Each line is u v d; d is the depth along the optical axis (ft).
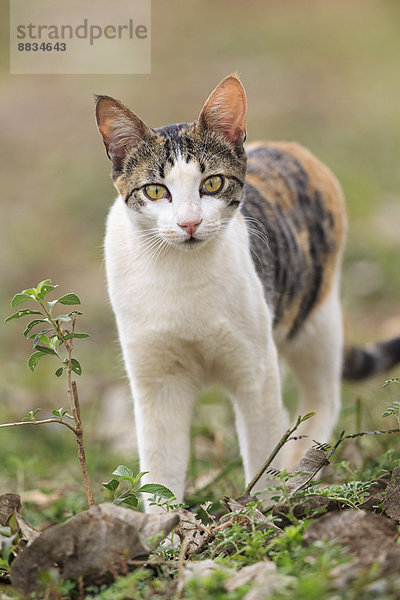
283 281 25.63
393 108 75.10
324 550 14.49
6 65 95.50
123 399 35.58
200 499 23.45
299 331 28.25
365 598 13.12
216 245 21.56
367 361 31.09
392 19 101.81
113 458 30.53
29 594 15.51
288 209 26.76
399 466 18.66
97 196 61.05
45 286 17.66
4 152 74.23
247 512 17.17
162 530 16.10
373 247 49.52
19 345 45.27
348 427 29.78
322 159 63.98
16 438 32.81
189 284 21.56
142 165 21.42
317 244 28.09
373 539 14.89
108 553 15.57
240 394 22.98
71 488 27.04
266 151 28.25
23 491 26.66
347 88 81.97
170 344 22.08
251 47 96.22
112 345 43.45
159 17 110.63
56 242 56.49
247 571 14.62
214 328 21.81
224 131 21.90
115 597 14.48
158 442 22.89
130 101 82.84
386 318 43.52
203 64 92.53
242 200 22.95
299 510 17.61
